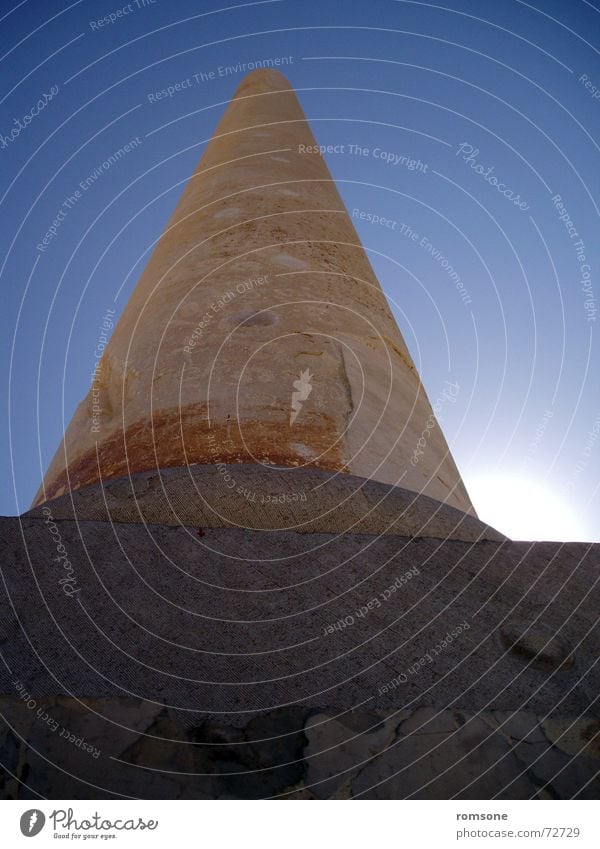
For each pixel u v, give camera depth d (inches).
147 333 258.8
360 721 147.7
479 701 153.9
